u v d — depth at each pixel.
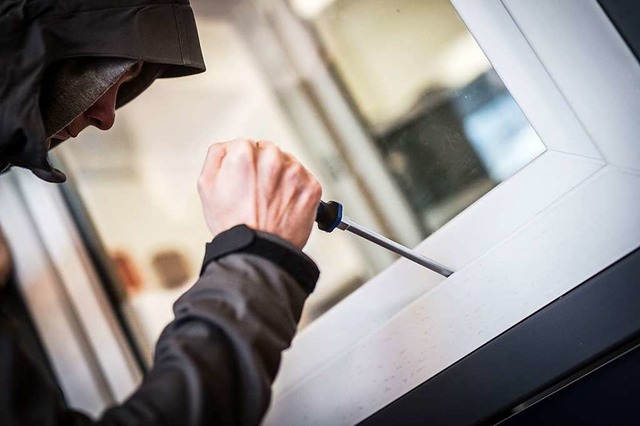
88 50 0.75
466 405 0.90
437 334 0.92
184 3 0.88
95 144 1.20
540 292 0.86
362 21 1.06
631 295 0.82
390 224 1.04
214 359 0.60
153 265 1.17
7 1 0.71
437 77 0.99
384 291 0.97
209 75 1.19
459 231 0.92
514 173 0.90
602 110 0.82
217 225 0.73
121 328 1.16
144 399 0.58
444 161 0.99
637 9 0.78
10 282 1.17
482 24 0.88
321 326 1.01
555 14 0.83
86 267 1.17
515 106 0.90
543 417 0.88
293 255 0.67
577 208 0.84
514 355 0.88
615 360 0.84
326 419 0.98
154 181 1.20
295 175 0.72
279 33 1.15
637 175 0.80
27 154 0.72
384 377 0.95
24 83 0.70
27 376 0.59
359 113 1.09
